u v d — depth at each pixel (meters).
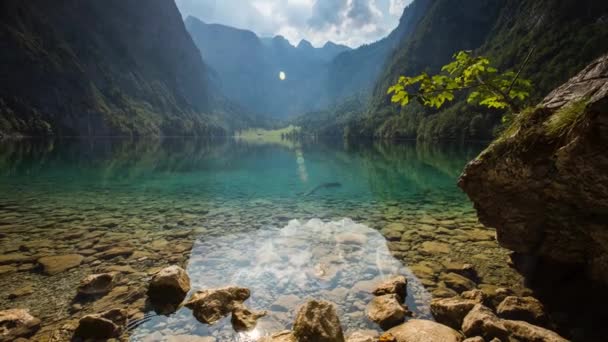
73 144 80.44
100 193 15.73
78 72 162.12
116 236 8.58
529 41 114.12
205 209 12.51
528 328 3.93
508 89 6.16
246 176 24.86
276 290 5.48
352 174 26.08
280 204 13.77
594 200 4.00
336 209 12.66
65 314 4.67
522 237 5.60
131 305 4.91
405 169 29.19
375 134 155.62
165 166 31.69
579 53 80.56
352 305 5.00
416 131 118.75
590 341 4.04
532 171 4.54
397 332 4.14
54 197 14.37
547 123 4.34
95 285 5.40
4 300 5.04
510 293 5.19
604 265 4.54
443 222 10.32
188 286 5.46
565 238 5.02
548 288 5.30
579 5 108.25
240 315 4.56
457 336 3.91
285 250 7.53
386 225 9.94
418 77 5.86
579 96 4.22
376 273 6.16
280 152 62.84
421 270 6.24
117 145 81.44
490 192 5.57
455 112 93.56
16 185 17.44
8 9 147.12
